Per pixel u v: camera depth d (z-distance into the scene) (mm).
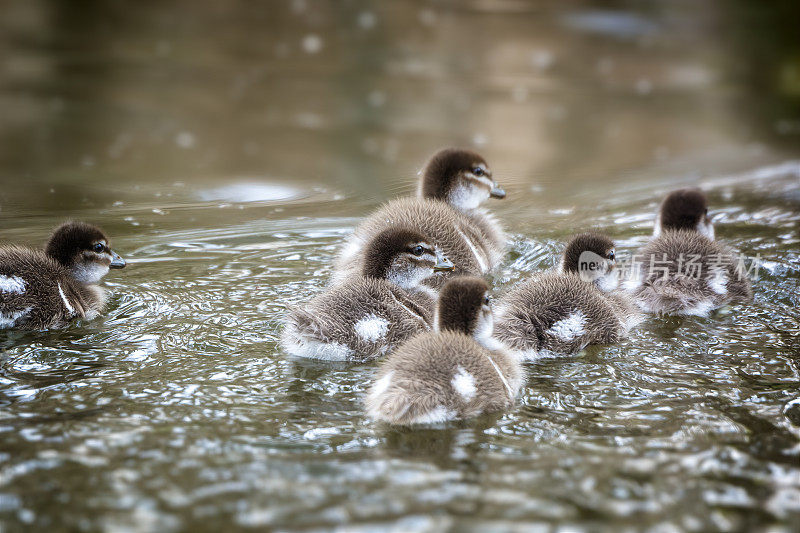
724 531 6672
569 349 11125
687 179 22062
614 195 19906
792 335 11523
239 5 46719
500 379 9641
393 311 11195
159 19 44094
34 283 11734
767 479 7535
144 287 13328
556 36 42688
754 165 24219
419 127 29547
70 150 25953
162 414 8984
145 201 20156
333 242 15867
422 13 46250
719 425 8758
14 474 7559
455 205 15914
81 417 8859
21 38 39469
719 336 11531
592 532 6621
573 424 8891
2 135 27234
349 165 24547
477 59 39062
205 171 24047
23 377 9984
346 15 45531
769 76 36812
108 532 6652
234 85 34594
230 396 9555
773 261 13984
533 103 32938
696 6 48281
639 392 9766
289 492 7238
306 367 10477
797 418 8914
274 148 26797
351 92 33969
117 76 35125
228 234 16438
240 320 12008
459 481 7453
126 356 10719
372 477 7512
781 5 47719
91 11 44750
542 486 7363
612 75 37062
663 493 7270
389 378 9352
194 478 7488
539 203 19062
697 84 35812
